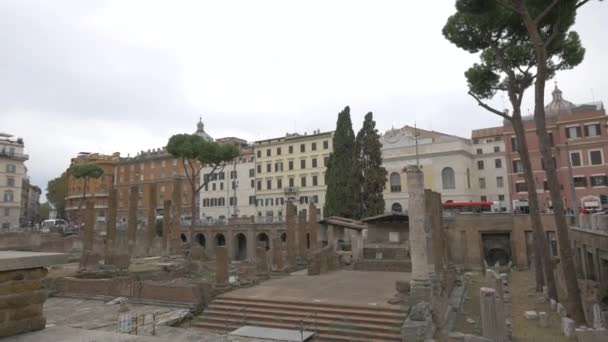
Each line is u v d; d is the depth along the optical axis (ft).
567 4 68.80
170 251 147.95
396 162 221.87
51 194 387.75
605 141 170.19
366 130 185.78
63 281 87.35
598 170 170.40
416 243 65.62
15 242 168.14
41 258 17.28
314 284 88.17
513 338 55.93
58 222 281.13
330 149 243.19
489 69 97.81
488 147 233.76
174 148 182.60
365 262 118.52
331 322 61.00
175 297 74.79
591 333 47.47
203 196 289.53
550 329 61.31
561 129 180.65
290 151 257.55
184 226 230.27
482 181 232.12
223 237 231.09
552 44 83.66
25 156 263.70
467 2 78.89
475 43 92.17
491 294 49.24
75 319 65.72
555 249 138.72
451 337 56.49
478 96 102.01
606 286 78.69
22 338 15.37
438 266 80.79
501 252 155.94
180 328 59.62
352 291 78.64
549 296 81.56
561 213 64.13
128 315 55.62
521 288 103.24
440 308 66.59
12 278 16.33
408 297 64.23
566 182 176.76
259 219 234.58
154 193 158.92
